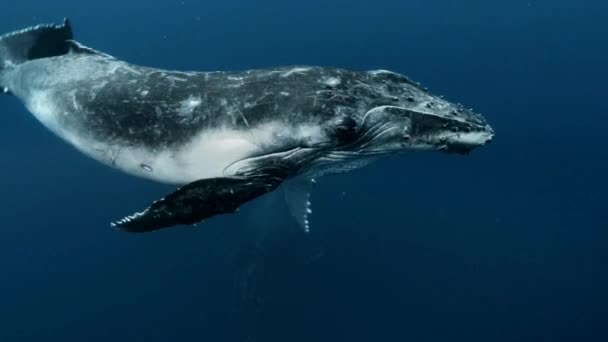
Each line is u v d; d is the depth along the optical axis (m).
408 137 7.82
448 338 18.06
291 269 18.91
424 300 18.94
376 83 8.20
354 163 8.68
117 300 18.33
